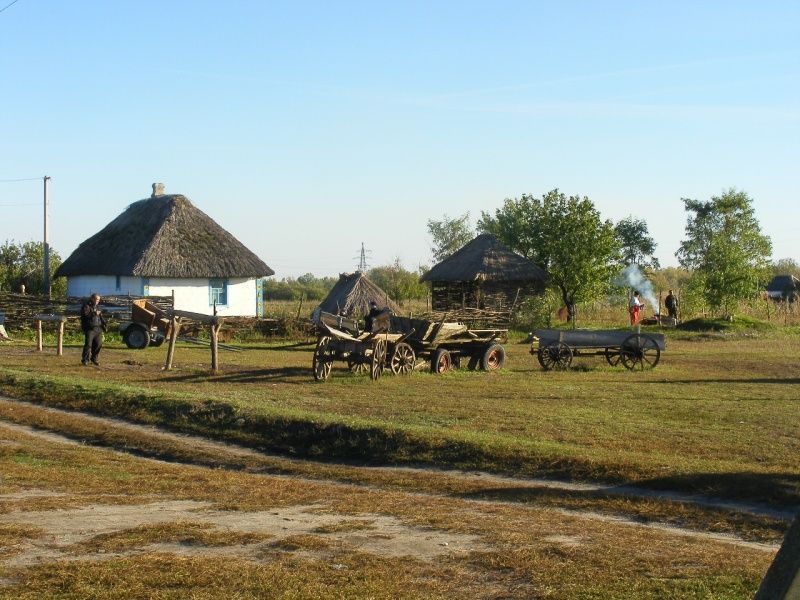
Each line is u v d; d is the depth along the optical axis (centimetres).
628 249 8075
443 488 1368
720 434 1752
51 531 998
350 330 2700
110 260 4875
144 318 3700
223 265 4878
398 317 2884
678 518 1167
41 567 859
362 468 1548
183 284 4825
